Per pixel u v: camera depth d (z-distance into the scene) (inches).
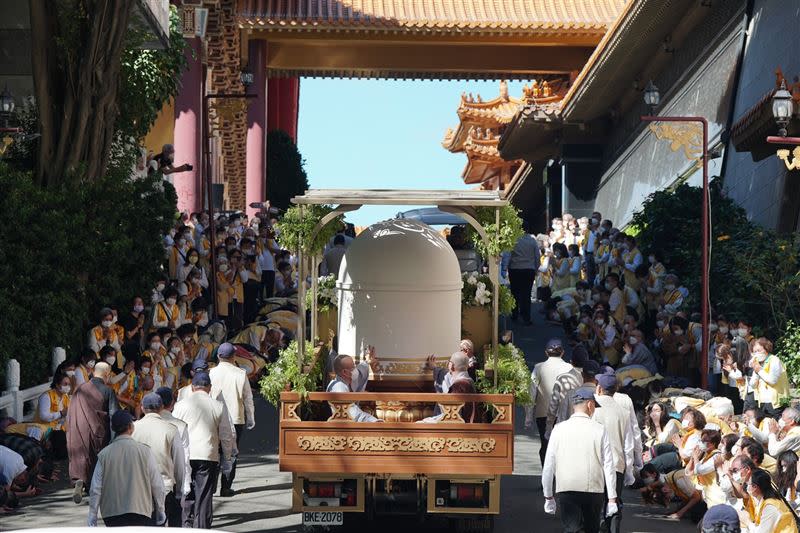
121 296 1153.4
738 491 579.2
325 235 699.4
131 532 248.7
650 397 933.8
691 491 719.7
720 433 678.5
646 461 800.9
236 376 745.6
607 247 1467.8
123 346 1016.9
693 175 1654.8
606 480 581.6
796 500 639.8
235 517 714.2
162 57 1343.5
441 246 697.6
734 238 1229.7
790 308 1093.8
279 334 1229.1
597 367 672.4
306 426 625.6
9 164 1095.6
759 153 1165.7
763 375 925.2
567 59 2471.7
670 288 1198.9
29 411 954.1
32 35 1131.9
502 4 2400.3
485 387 675.4
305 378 645.3
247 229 1485.0
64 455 871.7
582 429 583.2
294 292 1407.5
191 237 1301.7
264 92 2348.7
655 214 1364.4
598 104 2170.3
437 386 674.2
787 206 1221.1
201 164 1797.5
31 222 1052.5
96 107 1151.6
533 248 1499.8
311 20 2282.2
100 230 1135.6
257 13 2274.9
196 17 1715.1
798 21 1315.2
